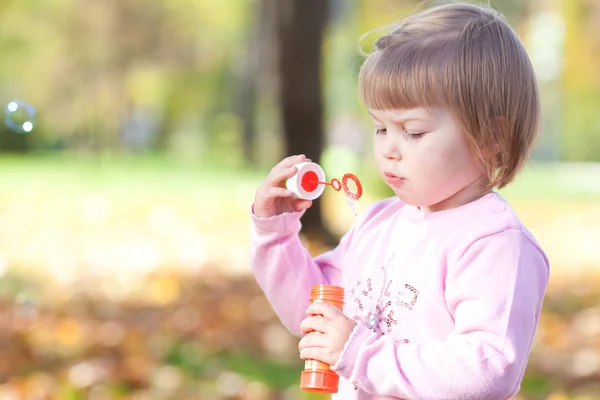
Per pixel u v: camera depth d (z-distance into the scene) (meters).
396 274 2.90
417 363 2.59
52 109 42.06
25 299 9.25
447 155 2.74
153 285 10.62
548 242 16.45
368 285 3.00
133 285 10.78
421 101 2.71
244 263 12.82
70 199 22.11
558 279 12.15
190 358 7.05
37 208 20.09
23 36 40.19
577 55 36.44
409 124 2.76
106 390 6.07
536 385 6.65
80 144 43.28
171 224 17.53
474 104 2.73
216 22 40.62
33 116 4.94
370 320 2.91
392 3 26.11
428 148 2.74
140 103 47.75
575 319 9.26
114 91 41.56
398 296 2.86
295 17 13.26
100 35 38.94
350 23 26.91
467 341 2.59
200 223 17.78
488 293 2.64
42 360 6.86
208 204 21.12
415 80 2.71
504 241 2.70
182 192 24.23
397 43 2.79
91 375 6.34
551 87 41.78
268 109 27.66
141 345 7.25
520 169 2.89
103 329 7.95
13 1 38.38
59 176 30.19
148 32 39.16
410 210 3.04
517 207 23.03
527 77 2.86
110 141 45.16
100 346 7.27
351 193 3.04
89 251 13.91
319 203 13.20
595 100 43.66
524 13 31.61
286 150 13.55
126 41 39.12
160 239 15.52
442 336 2.76
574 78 38.53
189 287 10.66
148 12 38.91
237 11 40.34
